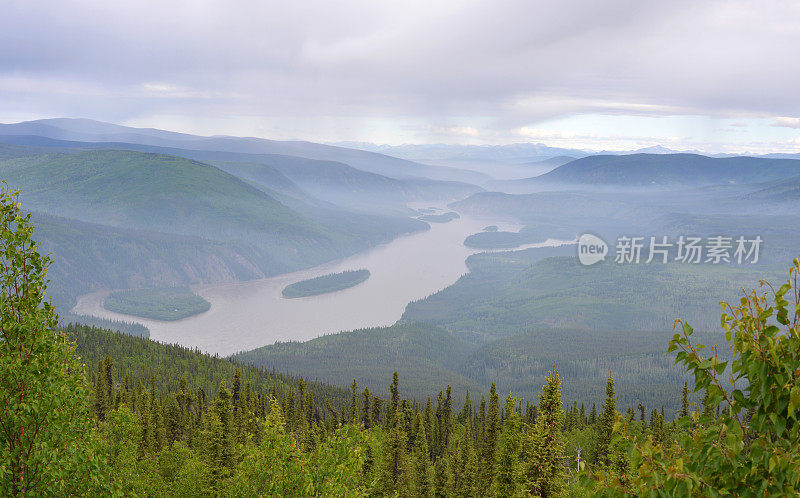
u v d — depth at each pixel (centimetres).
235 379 10656
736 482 888
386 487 7850
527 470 4734
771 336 852
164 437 10188
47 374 1764
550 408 4756
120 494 1891
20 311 1736
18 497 1720
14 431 1733
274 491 2981
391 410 12356
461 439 12000
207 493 6612
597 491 984
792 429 838
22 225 1750
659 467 932
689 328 954
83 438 1875
